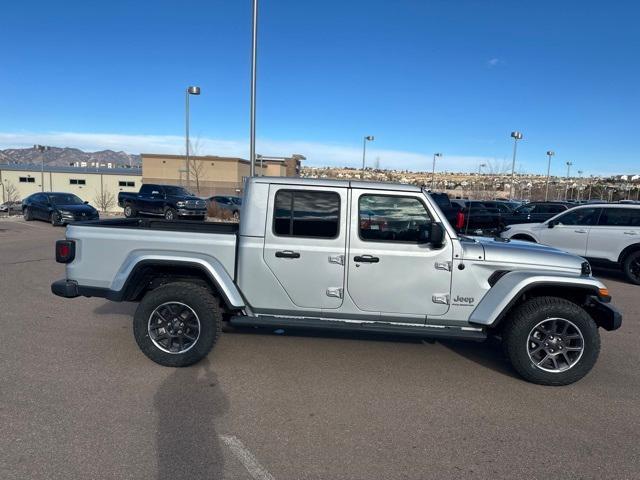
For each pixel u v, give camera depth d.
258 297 4.66
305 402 3.97
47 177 54.88
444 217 4.53
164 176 55.06
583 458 3.24
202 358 4.64
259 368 4.67
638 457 3.26
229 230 5.86
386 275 4.56
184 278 4.84
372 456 3.19
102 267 4.71
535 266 4.54
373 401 4.03
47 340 5.29
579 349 4.38
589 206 10.77
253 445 3.28
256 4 14.04
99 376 4.35
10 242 14.27
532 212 17.95
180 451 3.17
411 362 4.97
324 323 4.59
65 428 3.41
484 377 4.62
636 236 9.89
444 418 3.76
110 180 55.41
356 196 4.55
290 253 4.58
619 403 4.11
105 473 2.90
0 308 6.59
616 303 8.16
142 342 4.59
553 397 4.21
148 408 3.76
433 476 2.98
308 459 3.13
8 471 2.89
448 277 4.54
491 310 4.44
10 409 3.67
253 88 14.58
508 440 3.45
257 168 56.66
